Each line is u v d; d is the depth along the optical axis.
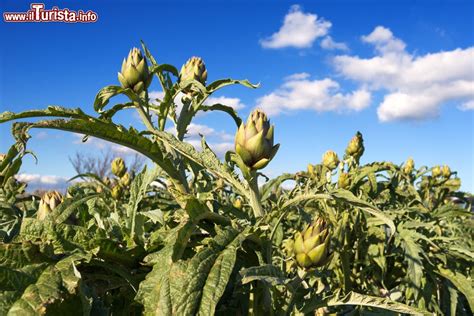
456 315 1.31
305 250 0.63
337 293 0.64
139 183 0.74
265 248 0.63
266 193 1.24
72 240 0.60
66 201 0.68
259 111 0.65
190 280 0.49
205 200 0.74
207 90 0.86
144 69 0.82
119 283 0.62
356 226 1.17
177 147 0.67
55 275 0.50
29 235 0.59
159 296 0.49
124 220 0.85
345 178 1.19
